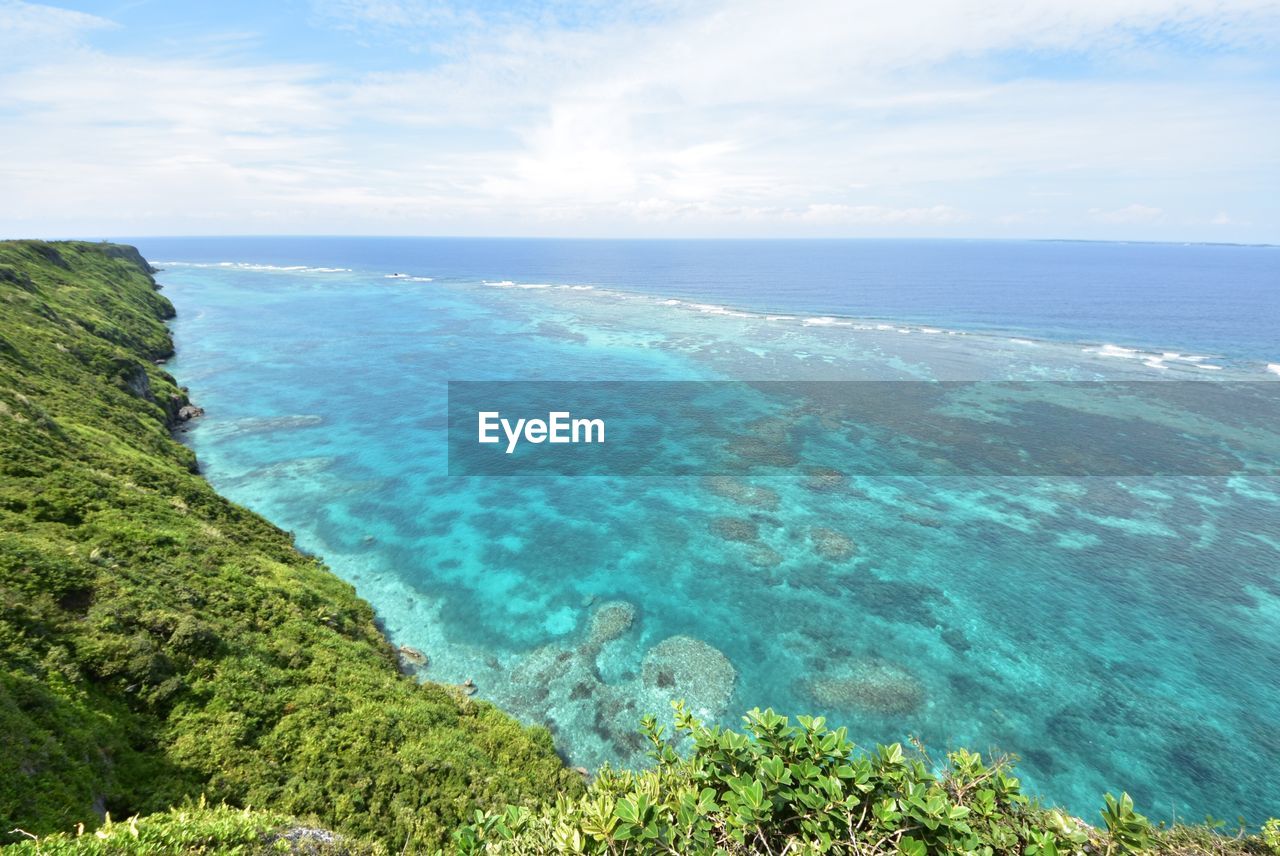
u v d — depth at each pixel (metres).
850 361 100.19
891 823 6.50
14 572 23.72
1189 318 133.25
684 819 6.77
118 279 128.00
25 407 39.00
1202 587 41.59
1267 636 37.06
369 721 24.94
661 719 31.53
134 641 23.22
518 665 35.09
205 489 44.16
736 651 36.41
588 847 6.77
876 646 36.81
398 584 42.44
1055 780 28.58
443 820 21.28
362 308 159.12
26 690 18.70
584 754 29.47
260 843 12.46
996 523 50.31
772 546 47.66
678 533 49.59
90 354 61.44
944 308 151.62
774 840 6.95
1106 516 50.94
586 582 43.03
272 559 38.31
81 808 15.88
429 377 93.69
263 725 23.20
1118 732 30.94
